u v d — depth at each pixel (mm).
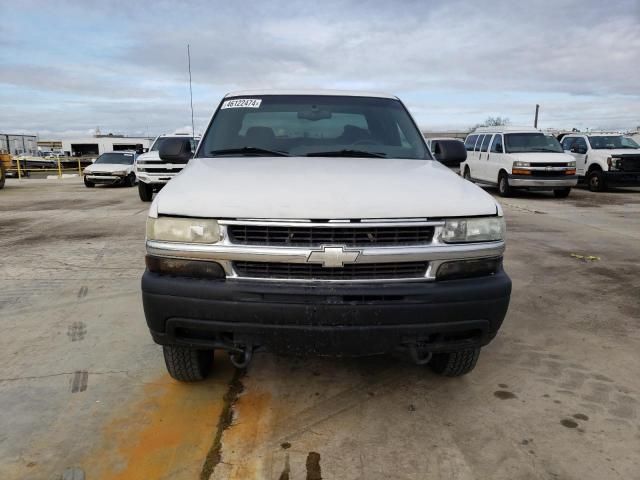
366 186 2809
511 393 3236
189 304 2568
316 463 2547
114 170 20562
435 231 2625
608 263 6613
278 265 2557
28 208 12547
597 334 4211
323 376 3436
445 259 2621
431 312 2574
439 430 2830
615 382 3391
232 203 2605
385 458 2588
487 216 2723
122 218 10539
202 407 3041
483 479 2441
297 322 2527
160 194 2820
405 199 2670
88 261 6488
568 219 10531
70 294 5070
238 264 2586
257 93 4324
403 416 2967
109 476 2434
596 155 16750
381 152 3783
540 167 14336
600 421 2926
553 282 5707
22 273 5863
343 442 2717
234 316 2547
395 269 2600
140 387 3258
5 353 3723
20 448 2623
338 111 4129
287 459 2576
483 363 3660
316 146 3787
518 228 9336
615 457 2602
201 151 3793
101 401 3084
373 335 2557
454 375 3379
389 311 2537
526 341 4055
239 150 3752
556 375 3484
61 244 7645
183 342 2729
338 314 2516
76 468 2482
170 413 2969
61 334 4078
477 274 2713
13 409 2982
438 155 4164
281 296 2518
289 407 3055
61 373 3426
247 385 3305
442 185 2939
